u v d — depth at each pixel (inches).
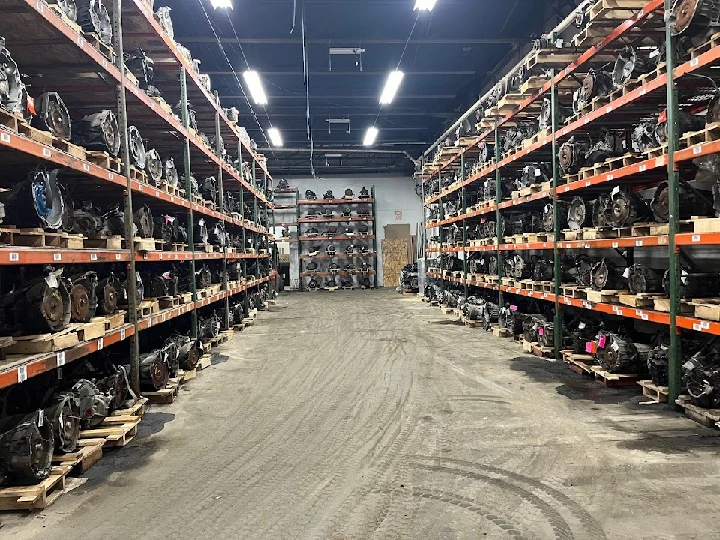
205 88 350.0
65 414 143.1
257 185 661.3
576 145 271.3
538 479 132.5
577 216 275.7
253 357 309.7
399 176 954.7
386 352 315.6
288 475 139.3
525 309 385.1
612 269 244.1
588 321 279.0
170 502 124.7
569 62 269.6
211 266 422.6
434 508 118.3
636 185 285.1
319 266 940.6
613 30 228.7
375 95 680.4
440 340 354.3
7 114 130.0
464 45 559.5
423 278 692.1
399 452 154.3
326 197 924.0
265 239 707.4
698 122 193.3
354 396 218.7
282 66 625.0
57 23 151.2
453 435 168.1
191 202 303.6
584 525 108.7
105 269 253.3
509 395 213.6
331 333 398.9
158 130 301.4
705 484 127.3
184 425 184.7
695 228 173.3
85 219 189.8
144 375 211.5
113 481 137.4
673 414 182.9
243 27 527.5
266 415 195.3
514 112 352.5
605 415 183.8
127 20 236.7
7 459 122.3
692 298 188.5
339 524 112.2
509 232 404.8
